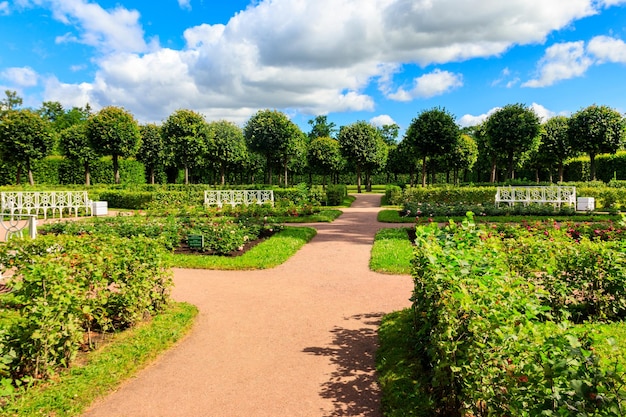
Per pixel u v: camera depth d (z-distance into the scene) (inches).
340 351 174.7
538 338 89.0
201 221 479.8
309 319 213.3
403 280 283.1
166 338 183.8
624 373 72.9
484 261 139.3
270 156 1212.5
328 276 296.2
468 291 116.5
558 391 75.2
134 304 192.5
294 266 327.0
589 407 68.8
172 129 1080.2
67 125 2199.8
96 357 161.3
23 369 142.9
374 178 1974.7
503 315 99.3
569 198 672.4
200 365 163.9
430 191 807.1
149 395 141.2
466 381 100.0
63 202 698.2
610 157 1126.4
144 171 1491.1
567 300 200.5
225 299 246.7
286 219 617.6
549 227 308.2
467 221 179.9
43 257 164.9
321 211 725.3
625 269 181.5
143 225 435.5
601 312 186.1
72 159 1176.8
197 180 1674.5
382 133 2345.0
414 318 171.6
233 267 317.4
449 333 105.1
